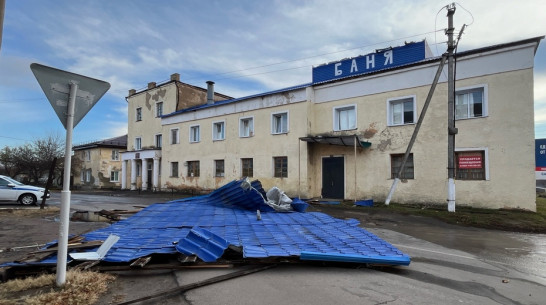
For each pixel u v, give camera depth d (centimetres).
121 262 507
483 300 416
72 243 568
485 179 1372
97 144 4028
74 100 430
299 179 1878
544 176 2919
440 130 1484
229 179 2281
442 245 771
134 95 3394
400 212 1301
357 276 498
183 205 1326
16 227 905
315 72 2019
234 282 460
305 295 415
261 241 642
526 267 589
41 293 394
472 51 1412
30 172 4103
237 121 2255
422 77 1553
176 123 2739
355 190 1712
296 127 1922
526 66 1312
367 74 1708
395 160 1628
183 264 518
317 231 777
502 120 1348
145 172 3156
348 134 1775
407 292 435
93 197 2262
